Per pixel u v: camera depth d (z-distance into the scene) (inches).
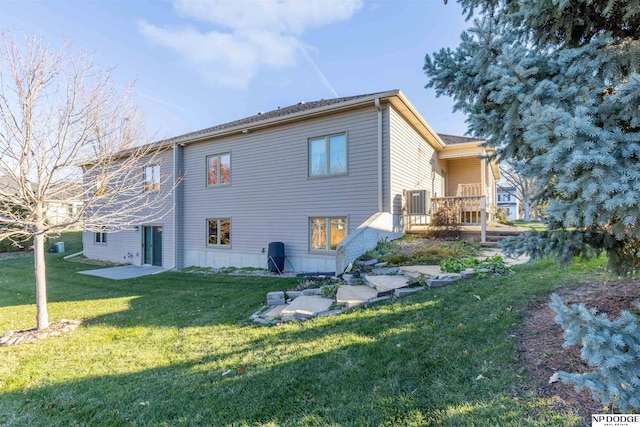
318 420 101.4
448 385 109.4
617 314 130.2
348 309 202.1
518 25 133.6
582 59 109.7
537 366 109.9
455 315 163.8
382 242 340.2
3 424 112.2
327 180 383.6
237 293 290.7
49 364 157.6
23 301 310.5
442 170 595.8
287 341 163.5
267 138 429.4
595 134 83.0
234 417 107.3
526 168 100.5
